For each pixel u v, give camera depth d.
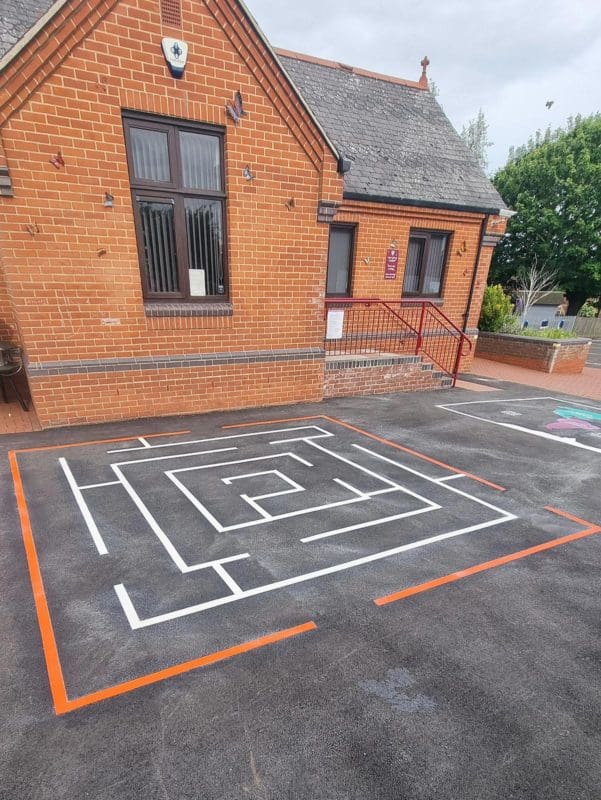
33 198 5.12
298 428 6.55
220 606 3.00
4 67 4.66
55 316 5.62
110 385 6.16
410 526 4.09
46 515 4.03
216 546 3.66
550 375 12.19
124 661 2.54
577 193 21.59
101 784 1.92
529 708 2.35
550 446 6.33
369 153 9.65
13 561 3.39
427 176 10.00
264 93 5.96
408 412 7.65
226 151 5.98
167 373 6.47
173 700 2.32
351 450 5.83
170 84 5.45
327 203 6.77
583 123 23.81
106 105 5.20
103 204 5.47
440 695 2.40
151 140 5.65
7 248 5.16
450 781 1.98
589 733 2.23
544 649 2.75
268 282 6.81
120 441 5.72
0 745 2.07
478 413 7.81
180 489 4.58
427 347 11.00
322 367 7.73
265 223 6.51
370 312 9.95
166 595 3.08
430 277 10.79
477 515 4.35
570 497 4.82
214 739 2.13
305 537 3.84
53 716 2.21
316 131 6.39
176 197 5.95
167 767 2.00
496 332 14.15
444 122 11.54
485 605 3.11
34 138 4.97
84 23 4.88
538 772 2.04
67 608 2.94
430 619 2.96
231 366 6.90
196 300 6.51
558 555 3.75
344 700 2.35
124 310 5.97
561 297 30.55
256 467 5.18
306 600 3.09
